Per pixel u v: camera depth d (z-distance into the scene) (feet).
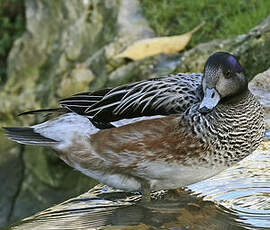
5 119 59.21
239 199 26.21
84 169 27.66
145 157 26.35
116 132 26.50
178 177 26.61
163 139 25.96
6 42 67.10
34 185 51.85
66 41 57.52
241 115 26.05
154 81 27.61
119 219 24.97
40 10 61.31
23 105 58.34
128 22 52.90
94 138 26.86
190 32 49.08
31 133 27.89
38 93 57.93
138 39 51.37
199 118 25.71
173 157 26.08
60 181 49.39
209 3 52.11
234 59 25.82
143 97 27.04
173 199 26.71
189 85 27.02
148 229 23.97
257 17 48.67
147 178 26.89
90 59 51.93
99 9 55.42
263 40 41.65
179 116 25.96
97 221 24.89
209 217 24.80
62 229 24.25
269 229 23.63
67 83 52.39
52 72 57.93
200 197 26.68
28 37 61.72
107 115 27.14
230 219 24.59
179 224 24.36
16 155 53.62
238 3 51.11
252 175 28.12
